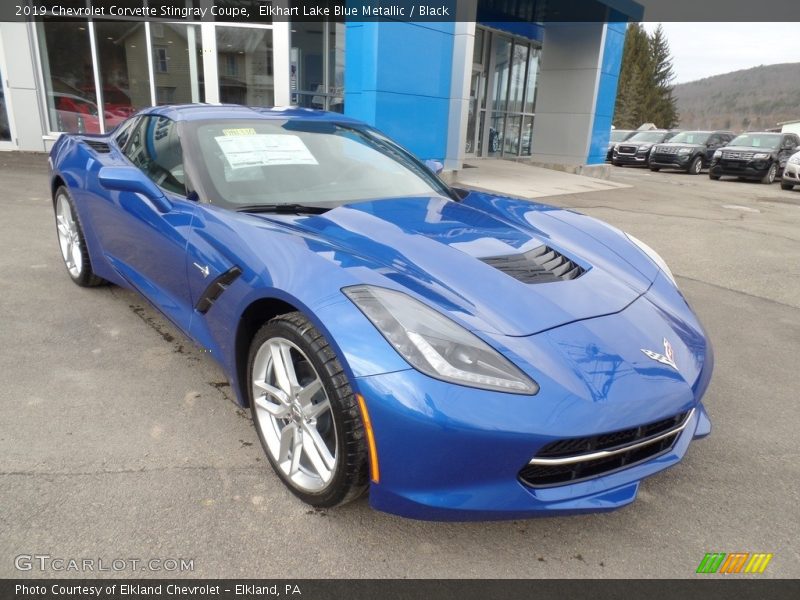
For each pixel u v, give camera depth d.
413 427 1.66
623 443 1.83
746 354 3.73
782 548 2.02
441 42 9.93
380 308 1.82
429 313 1.84
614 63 15.84
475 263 2.24
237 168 2.78
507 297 2.04
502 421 1.65
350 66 9.52
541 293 2.11
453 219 2.70
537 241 2.58
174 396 2.78
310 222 2.45
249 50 10.94
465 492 1.72
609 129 16.55
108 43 10.72
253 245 2.21
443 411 1.64
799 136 20.06
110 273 3.56
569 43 15.29
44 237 5.34
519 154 19.55
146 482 2.17
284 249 2.13
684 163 21.08
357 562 1.86
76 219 3.82
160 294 2.94
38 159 10.23
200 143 2.83
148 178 2.84
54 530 1.91
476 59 16.61
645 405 1.79
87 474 2.19
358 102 9.55
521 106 19.11
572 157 15.88
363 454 1.80
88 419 2.54
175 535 1.92
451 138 10.74
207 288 2.41
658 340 2.05
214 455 2.35
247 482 2.20
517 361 1.76
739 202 12.30
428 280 2.05
